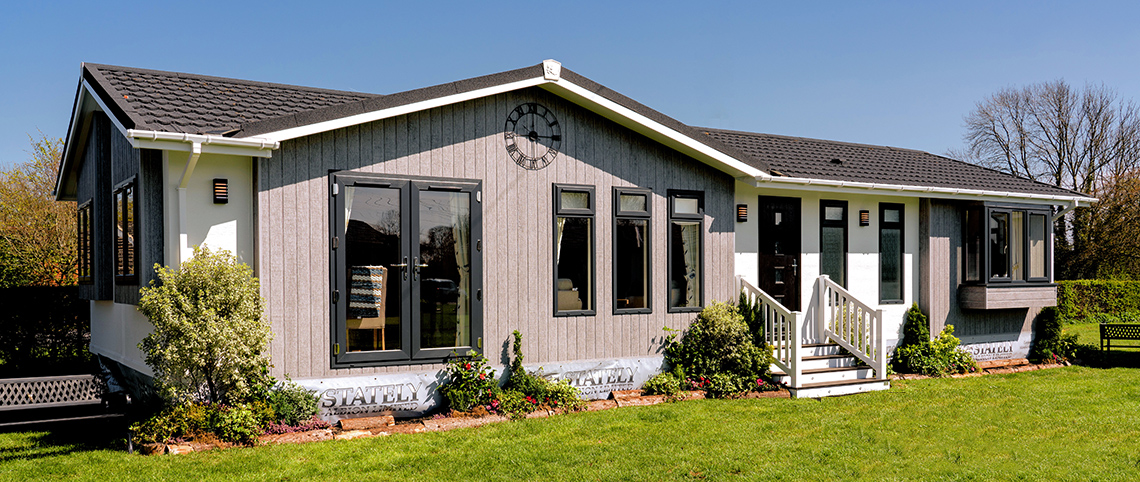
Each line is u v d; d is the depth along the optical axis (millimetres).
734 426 8922
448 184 9570
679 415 9508
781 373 11516
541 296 10281
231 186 8453
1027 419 9461
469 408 9234
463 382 9391
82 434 8484
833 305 12641
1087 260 31312
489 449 7766
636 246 11117
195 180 8258
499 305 9945
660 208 11320
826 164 13742
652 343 11180
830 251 13336
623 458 7480
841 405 10273
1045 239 15367
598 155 10797
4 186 21703
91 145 11891
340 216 8898
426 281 9438
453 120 9664
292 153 8633
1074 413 9852
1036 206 15141
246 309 7859
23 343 13422
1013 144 34625
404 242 9266
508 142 10070
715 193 11852
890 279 13945
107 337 11398
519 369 9875
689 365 11289
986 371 13781
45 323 13531
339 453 7496
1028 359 15336
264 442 7816
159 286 8219
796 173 12211
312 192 8758
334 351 8828
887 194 13242
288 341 8570
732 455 7625
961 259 14578
